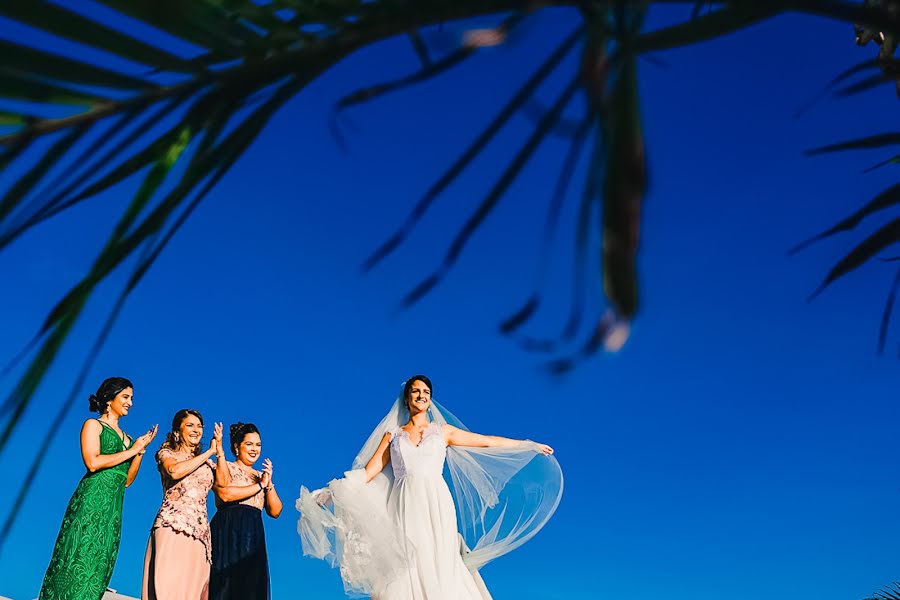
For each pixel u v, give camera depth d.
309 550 5.71
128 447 5.72
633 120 0.68
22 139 0.77
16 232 0.77
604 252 0.63
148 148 0.84
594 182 0.68
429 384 6.24
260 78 0.85
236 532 6.04
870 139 1.26
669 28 0.93
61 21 0.74
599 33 0.69
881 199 1.21
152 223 0.84
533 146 0.77
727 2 0.89
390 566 5.58
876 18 0.86
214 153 0.87
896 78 1.15
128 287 0.82
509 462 6.29
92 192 0.82
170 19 0.78
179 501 5.73
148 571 5.61
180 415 6.01
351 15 0.84
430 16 0.84
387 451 6.16
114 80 0.79
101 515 5.40
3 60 0.74
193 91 0.83
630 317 0.61
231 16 0.82
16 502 0.75
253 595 5.95
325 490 5.92
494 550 5.98
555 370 0.63
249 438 6.31
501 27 0.74
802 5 0.88
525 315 0.66
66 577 5.22
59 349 0.79
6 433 0.75
